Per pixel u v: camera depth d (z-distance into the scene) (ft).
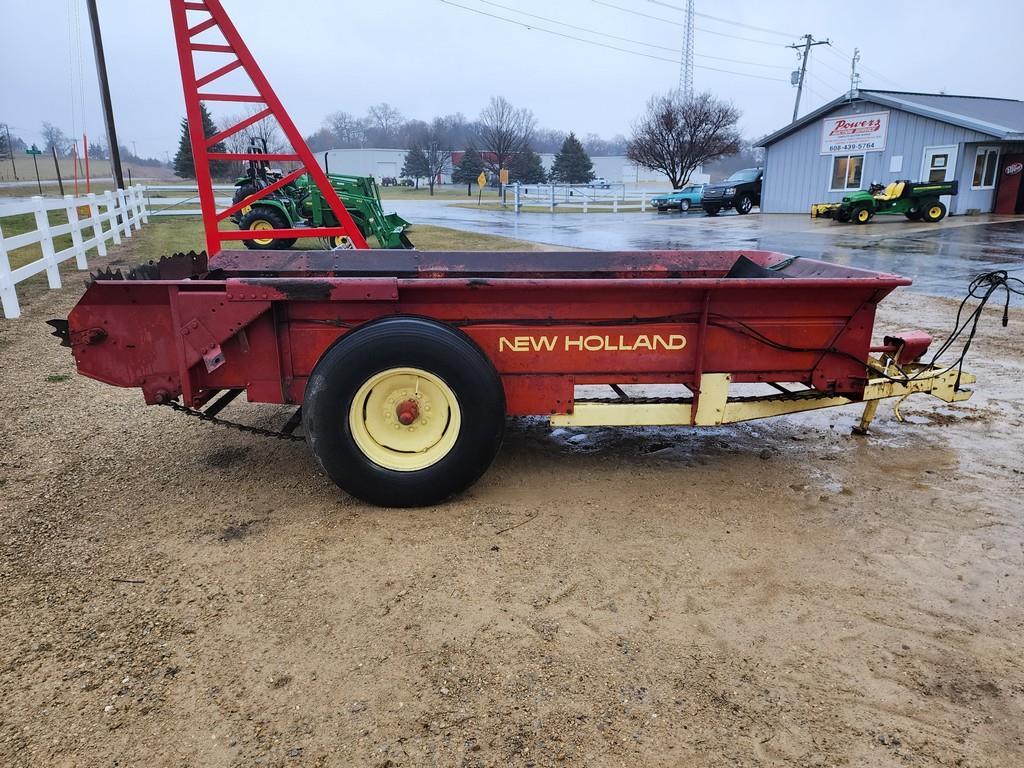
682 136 133.69
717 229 72.79
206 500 12.65
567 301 12.27
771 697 8.02
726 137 135.85
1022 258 46.47
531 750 7.27
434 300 12.11
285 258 16.52
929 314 29.40
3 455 14.67
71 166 266.16
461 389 11.58
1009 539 11.46
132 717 7.66
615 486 13.30
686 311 12.50
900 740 7.44
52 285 33.96
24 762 7.07
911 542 11.36
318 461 11.79
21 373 20.72
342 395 11.45
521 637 8.96
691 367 12.85
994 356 22.97
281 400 12.43
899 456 14.92
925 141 83.41
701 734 7.48
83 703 7.85
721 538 11.42
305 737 7.42
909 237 60.95
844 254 49.19
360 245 25.93
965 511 12.42
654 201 108.99
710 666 8.49
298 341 12.21
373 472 11.84
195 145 23.45
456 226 77.61
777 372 13.03
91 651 8.67
